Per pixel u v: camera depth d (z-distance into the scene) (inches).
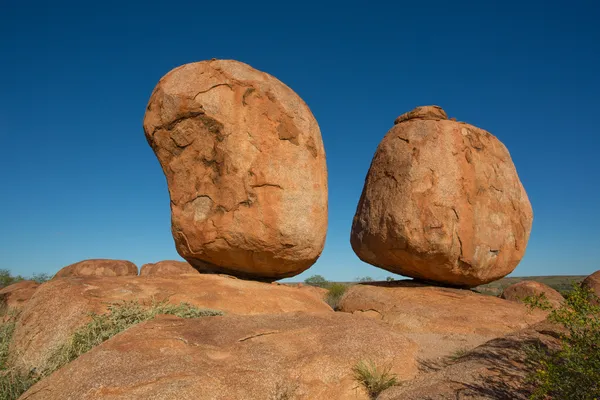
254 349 215.6
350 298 443.5
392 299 419.8
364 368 215.9
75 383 176.7
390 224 424.5
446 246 412.2
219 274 364.5
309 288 666.2
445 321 373.1
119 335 213.2
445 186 422.0
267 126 350.9
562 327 262.5
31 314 267.7
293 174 348.5
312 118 375.2
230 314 293.6
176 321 238.5
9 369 215.5
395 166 439.8
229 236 343.9
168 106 349.4
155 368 183.2
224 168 346.0
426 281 465.7
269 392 187.2
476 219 432.1
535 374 171.8
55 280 296.7
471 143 454.3
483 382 187.5
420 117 484.1
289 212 342.3
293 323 256.4
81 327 244.8
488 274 449.1
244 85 354.9
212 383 179.2
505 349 229.8
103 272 709.9
